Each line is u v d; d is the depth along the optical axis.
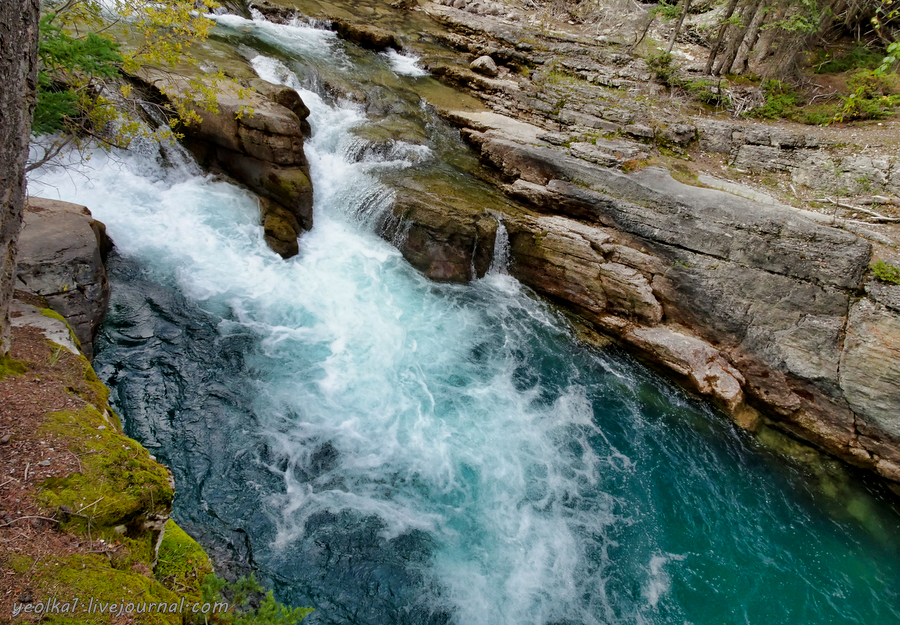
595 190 12.73
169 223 10.09
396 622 6.01
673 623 6.78
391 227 11.98
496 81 17.78
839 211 12.34
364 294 10.82
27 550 2.85
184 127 10.62
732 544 8.05
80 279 7.25
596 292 11.63
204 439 7.31
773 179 13.93
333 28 18.83
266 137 10.44
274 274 10.41
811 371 10.06
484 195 13.12
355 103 14.98
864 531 8.77
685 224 11.51
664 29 21.30
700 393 10.45
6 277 4.05
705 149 15.08
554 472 8.45
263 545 6.32
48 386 4.36
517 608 6.46
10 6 3.12
